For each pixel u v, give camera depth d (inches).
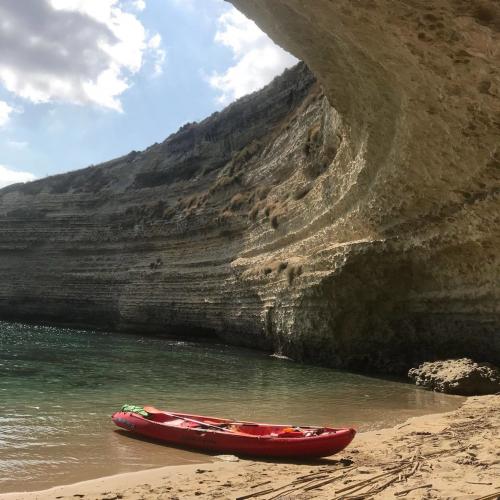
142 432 356.2
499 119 446.6
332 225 914.7
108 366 827.4
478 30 344.8
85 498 227.9
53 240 2130.9
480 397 523.5
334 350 868.6
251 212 1347.2
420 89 480.7
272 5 495.2
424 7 347.9
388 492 217.5
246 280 1217.4
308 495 222.5
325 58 570.9
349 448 324.2
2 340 1278.3
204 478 261.7
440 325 735.1
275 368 841.5
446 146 547.5
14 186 2420.0
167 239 1739.7
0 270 2209.6
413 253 725.3
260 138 1742.1
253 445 312.8
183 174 2026.3
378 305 810.2
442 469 245.6
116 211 2026.3
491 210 558.3
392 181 680.4
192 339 1520.7
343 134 821.9
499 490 203.5
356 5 380.5
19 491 241.8
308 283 896.3
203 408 475.2
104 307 1873.8
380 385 649.0
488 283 626.2
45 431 364.2
